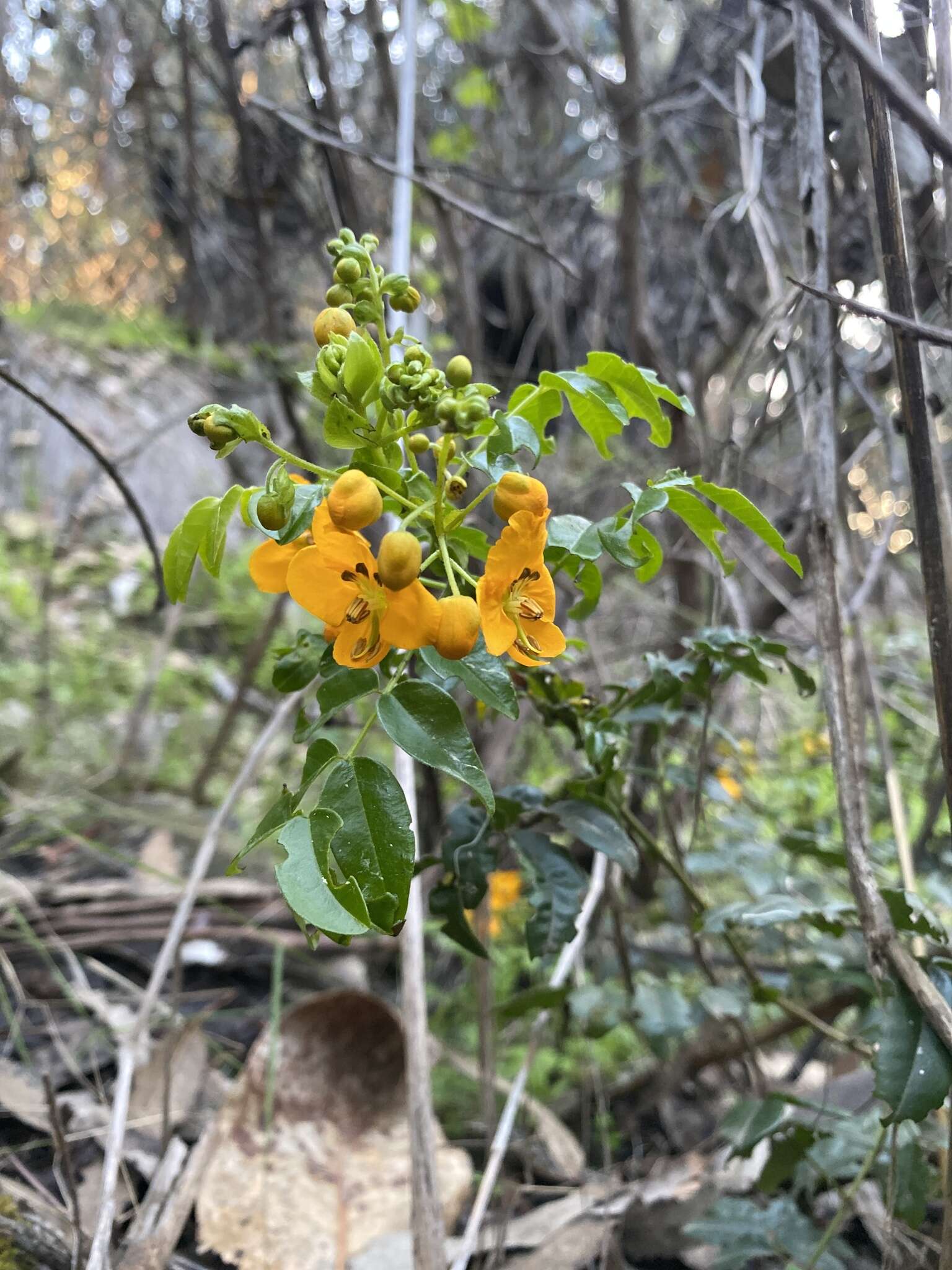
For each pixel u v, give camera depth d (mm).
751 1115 310
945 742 251
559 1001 334
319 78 507
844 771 286
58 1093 387
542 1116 420
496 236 735
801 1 214
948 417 406
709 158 624
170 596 236
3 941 486
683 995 469
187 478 1229
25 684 877
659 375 563
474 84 644
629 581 712
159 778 743
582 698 312
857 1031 352
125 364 1186
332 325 215
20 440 1127
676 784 391
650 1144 429
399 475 216
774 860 410
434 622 192
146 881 553
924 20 318
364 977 508
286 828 186
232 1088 377
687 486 238
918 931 282
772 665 320
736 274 577
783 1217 309
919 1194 279
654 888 499
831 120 410
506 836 293
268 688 925
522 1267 320
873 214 291
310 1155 353
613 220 728
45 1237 295
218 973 498
